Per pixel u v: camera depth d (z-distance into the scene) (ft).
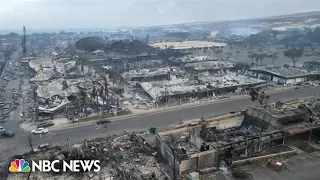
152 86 452.76
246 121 306.35
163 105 395.34
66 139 291.38
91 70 634.02
